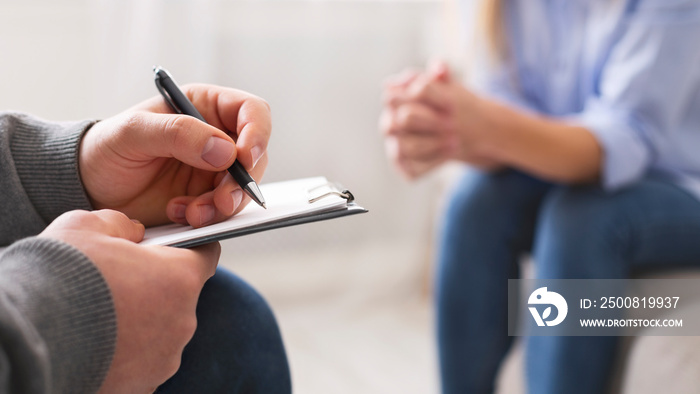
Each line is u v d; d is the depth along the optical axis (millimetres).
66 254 371
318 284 1950
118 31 1483
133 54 1496
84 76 1528
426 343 1753
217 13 1658
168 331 403
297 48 1776
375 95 1896
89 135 511
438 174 1976
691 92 1001
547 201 1013
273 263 1891
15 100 1496
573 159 940
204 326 499
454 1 1394
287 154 1829
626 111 992
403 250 2020
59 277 363
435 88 1009
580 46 1139
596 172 956
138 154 491
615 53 1039
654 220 883
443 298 1078
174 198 513
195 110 528
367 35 1851
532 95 1237
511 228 1058
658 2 980
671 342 755
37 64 1497
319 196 463
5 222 526
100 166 507
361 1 1820
